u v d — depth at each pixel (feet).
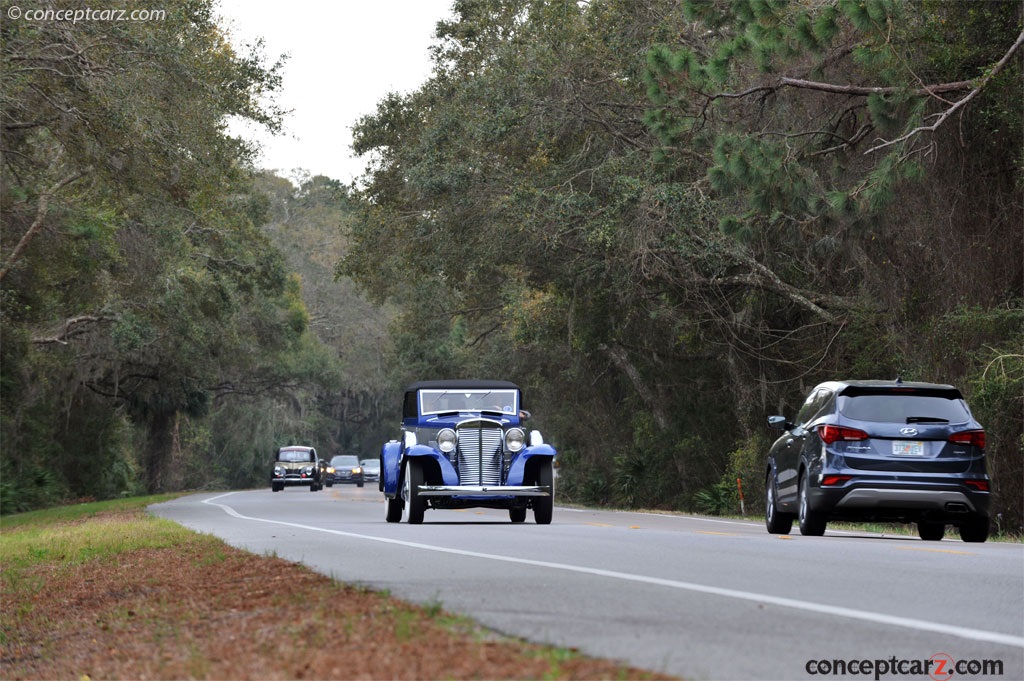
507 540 147.84
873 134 259.19
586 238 316.60
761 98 252.01
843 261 298.76
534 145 352.69
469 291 477.36
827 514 154.61
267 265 526.57
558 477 515.91
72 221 347.97
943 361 240.12
